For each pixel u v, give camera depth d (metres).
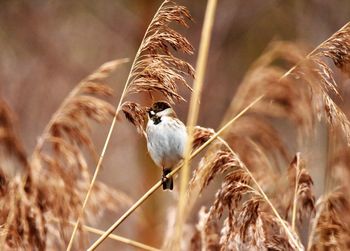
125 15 22.75
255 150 9.59
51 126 9.04
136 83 8.18
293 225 8.07
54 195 8.90
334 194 8.80
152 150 10.55
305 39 24.25
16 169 9.12
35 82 24.11
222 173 7.73
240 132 9.63
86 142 9.10
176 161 10.49
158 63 8.06
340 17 24.30
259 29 25.53
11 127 9.12
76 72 24.30
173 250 6.69
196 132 8.22
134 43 22.20
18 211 8.65
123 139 23.64
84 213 9.12
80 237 8.73
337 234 8.34
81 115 9.02
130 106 8.37
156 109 10.61
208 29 6.80
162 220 17.92
